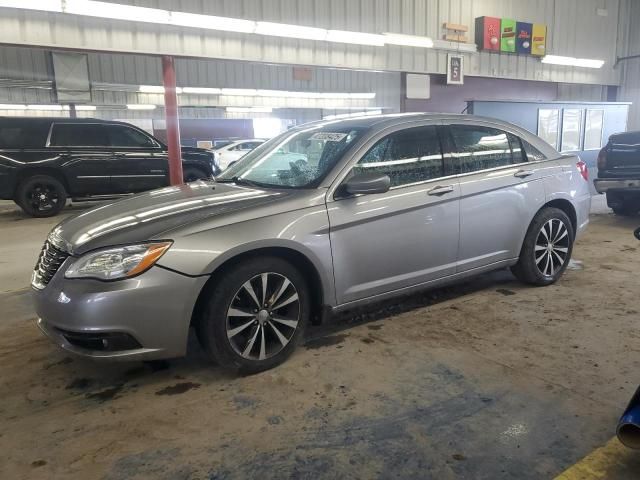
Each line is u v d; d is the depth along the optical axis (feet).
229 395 9.23
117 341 8.68
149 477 7.11
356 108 76.74
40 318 9.48
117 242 8.86
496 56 51.42
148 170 34.12
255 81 70.03
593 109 43.27
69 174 31.81
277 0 36.99
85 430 8.30
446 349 10.85
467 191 12.38
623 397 8.82
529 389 9.15
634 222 24.93
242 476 7.08
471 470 7.07
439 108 53.26
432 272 12.07
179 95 70.44
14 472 7.29
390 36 41.83
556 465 7.13
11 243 24.02
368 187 10.25
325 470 7.16
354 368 10.10
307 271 10.52
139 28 32.24
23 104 59.16
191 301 8.98
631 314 12.57
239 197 10.43
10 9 28.48
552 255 14.62
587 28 57.93
